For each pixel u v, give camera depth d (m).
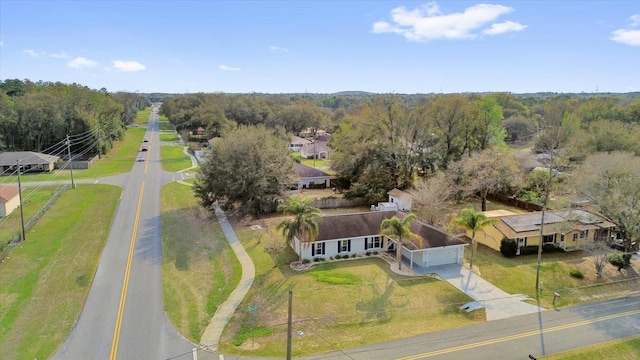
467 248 41.16
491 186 51.53
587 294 31.47
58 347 23.72
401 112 59.75
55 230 42.50
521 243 39.66
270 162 50.56
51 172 71.88
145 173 72.31
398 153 58.44
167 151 98.06
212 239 41.94
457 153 61.62
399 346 23.89
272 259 36.72
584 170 40.28
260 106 136.00
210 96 162.12
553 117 78.06
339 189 64.38
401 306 28.73
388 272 34.44
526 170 59.81
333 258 37.25
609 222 40.22
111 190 59.47
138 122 179.12
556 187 51.66
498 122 64.19
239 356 22.97
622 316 28.02
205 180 49.94
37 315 27.02
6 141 84.62
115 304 28.75
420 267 35.72
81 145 88.12
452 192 51.41
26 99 88.19
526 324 26.67
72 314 27.30
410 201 51.28
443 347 23.83
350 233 38.06
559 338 25.02
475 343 24.31
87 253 37.25
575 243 41.25
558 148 60.91
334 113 156.25
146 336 24.97
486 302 29.58
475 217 35.34
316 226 34.81
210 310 28.14
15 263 34.47
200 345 24.08
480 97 73.75
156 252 38.16
